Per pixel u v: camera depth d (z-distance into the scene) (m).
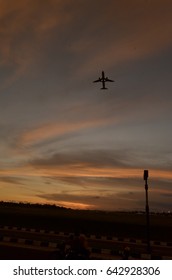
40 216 60.34
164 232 45.69
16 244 26.47
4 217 58.34
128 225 50.44
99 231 45.75
